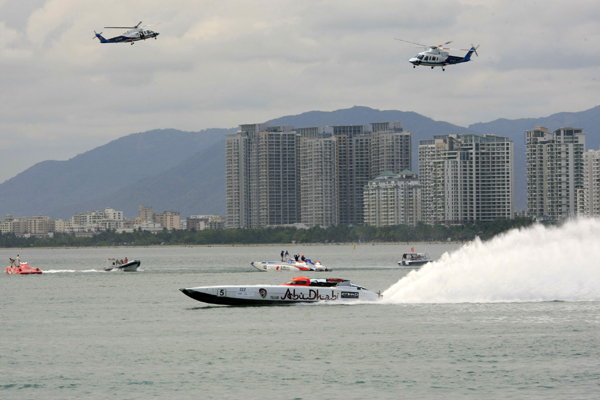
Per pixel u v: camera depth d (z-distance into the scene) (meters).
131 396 191.75
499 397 189.00
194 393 194.00
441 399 188.00
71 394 193.50
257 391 195.50
